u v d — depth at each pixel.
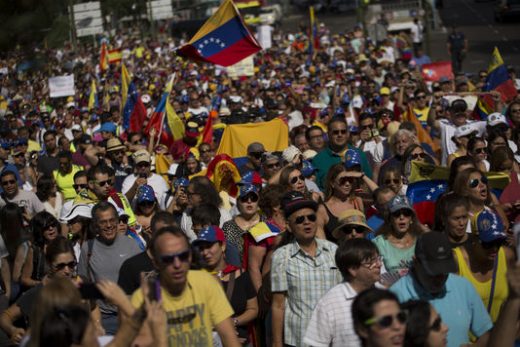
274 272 18.44
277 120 36.69
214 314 14.79
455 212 18.33
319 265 18.28
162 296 14.47
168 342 14.40
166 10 130.12
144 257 18.89
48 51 21.03
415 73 64.19
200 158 36.28
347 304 15.80
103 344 14.13
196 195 24.88
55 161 40.16
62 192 34.44
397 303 12.45
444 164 32.81
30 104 56.75
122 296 13.02
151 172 32.09
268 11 175.75
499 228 16.83
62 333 12.08
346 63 87.50
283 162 28.38
